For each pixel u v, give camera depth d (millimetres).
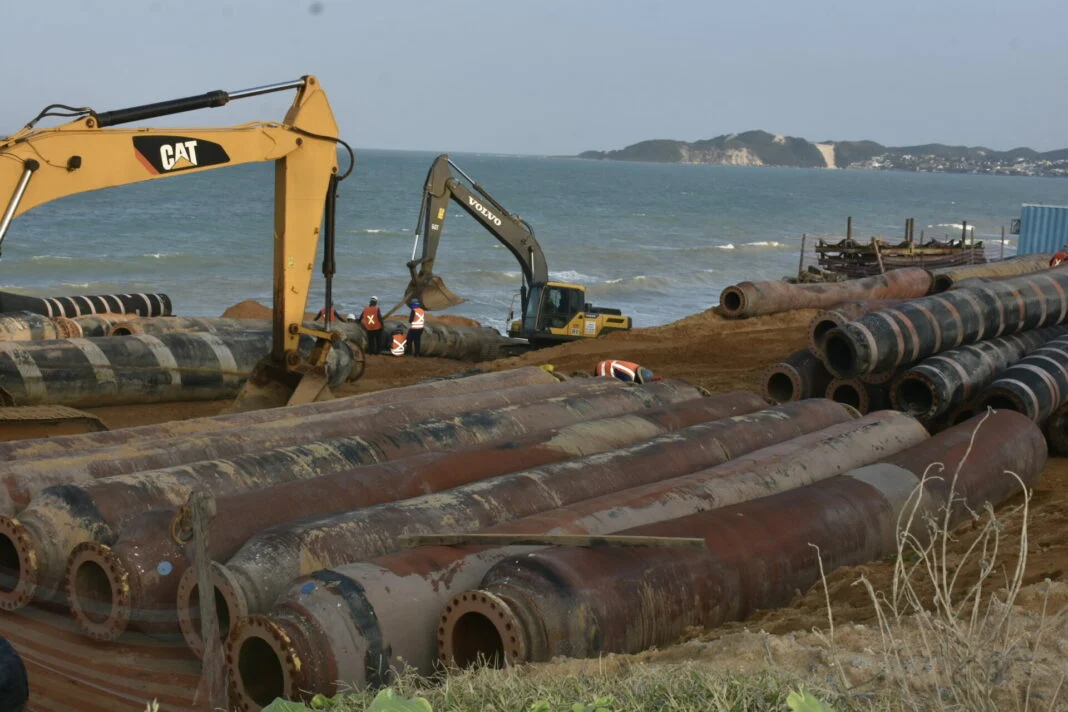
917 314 14242
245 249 65875
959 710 3807
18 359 14695
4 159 10703
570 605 6285
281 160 13430
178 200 108938
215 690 5027
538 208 126938
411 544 6887
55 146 11055
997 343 15453
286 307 13758
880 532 8828
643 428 10750
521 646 5953
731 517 7910
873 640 5570
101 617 6996
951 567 8234
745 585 7473
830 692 4020
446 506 7707
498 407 11672
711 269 66062
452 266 61375
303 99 13375
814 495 8672
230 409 13836
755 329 25609
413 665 6293
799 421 11562
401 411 11055
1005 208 170625
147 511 7395
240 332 17750
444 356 26906
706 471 9297
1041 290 16172
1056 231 41719
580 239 85562
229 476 8297
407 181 176250
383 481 8195
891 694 4148
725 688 3840
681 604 6938
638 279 56250
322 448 9117
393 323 27969
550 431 10070
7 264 53750
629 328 27312
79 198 106625
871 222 121500
